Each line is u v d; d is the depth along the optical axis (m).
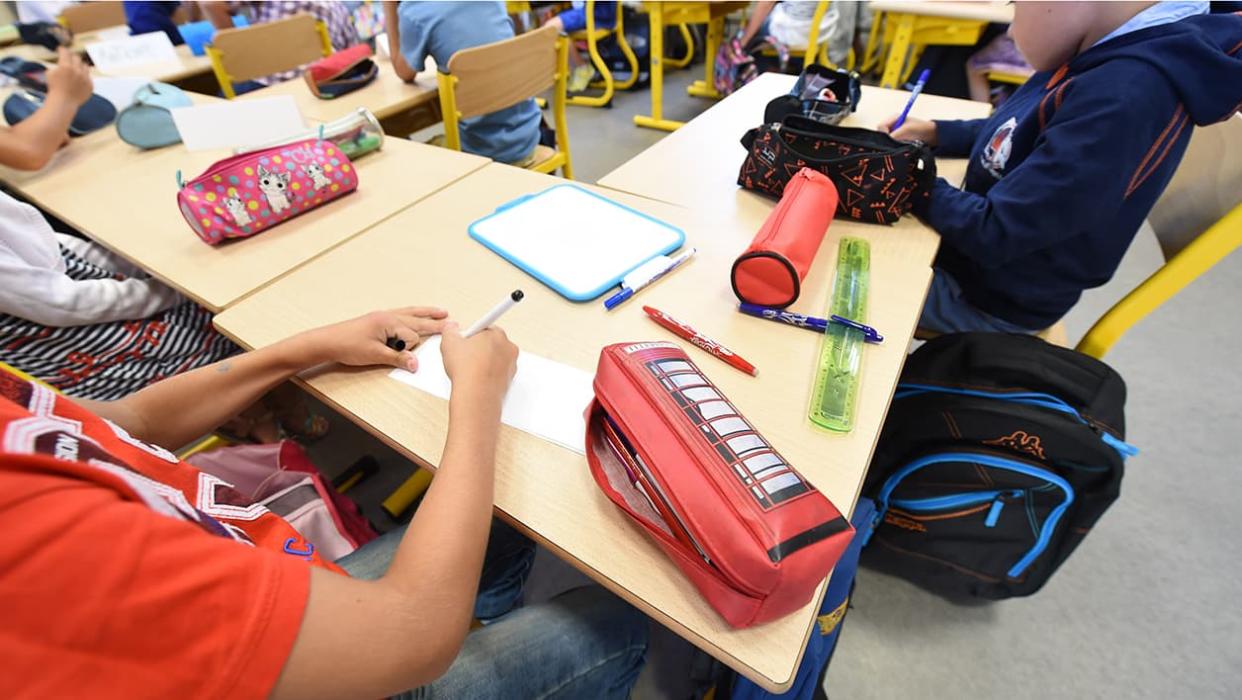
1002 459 0.94
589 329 0.72
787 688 0.41
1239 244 0.90
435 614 0.41
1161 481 1.36
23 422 0.32
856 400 0.61
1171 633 1.11
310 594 0.34
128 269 1.21
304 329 0.75
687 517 0.43
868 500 1.02
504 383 0.61
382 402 0.64
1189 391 1.58
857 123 1.38
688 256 0.85
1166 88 0.79
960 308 1.14
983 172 1.07
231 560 0.31
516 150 1.91
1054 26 0.88
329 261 0.89
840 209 0.96
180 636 0.29
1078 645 1.10
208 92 2.38
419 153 1.26
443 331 0.66
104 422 0.49
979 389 0.94
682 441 0.46
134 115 1.30
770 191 1.03
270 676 0.31
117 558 0.28
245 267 0.88
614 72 3.95
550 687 0.64
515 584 0.84
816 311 0.74
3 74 1.79
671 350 0.55
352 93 1.74
